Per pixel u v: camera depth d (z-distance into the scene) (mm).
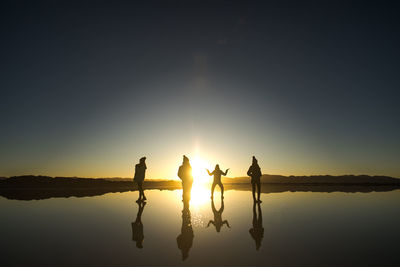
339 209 8492
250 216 7059
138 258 3504
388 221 6254
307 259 3416
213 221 6293
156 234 4902
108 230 5262
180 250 3873
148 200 11969
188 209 8562
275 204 10094
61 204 10172
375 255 3559
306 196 14352
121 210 8312
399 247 3953
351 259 3396
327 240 4402
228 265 3225
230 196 14812
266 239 4496
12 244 4199
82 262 3342
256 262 3328
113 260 3420
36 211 8117
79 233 4996
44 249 3912
